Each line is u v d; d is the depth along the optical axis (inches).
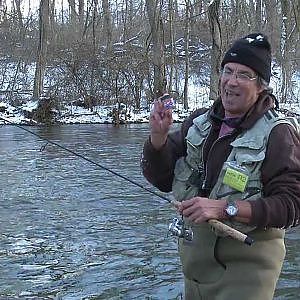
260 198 114.3
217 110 126.6
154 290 241.6
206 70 1504.7
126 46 1263.5
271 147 116.0
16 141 796.0
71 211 376.8
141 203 398.0
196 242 124.7
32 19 1689.2
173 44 1332.4
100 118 1107.3
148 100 1171.3
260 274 119.3
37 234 323.3
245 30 1406.3
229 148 121.2
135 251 292.5
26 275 259.0
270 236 120.1
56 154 660.1
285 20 1350.9
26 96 1304.1
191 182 126.9
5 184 472.1
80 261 277.6
